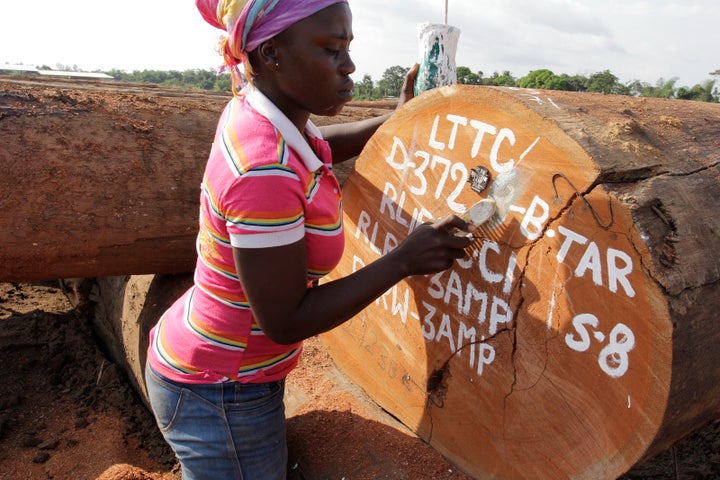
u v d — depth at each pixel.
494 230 1.81
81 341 3.77
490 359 1.90
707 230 1.52
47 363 3.59
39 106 2.81
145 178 2.88
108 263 2.93
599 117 1.74
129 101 3.11
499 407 1.90
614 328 1.55
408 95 2.60
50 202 2.66
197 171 3.02
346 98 1.68
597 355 1.60
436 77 2.50
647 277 1.45
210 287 1.77
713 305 1.49
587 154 1.54
